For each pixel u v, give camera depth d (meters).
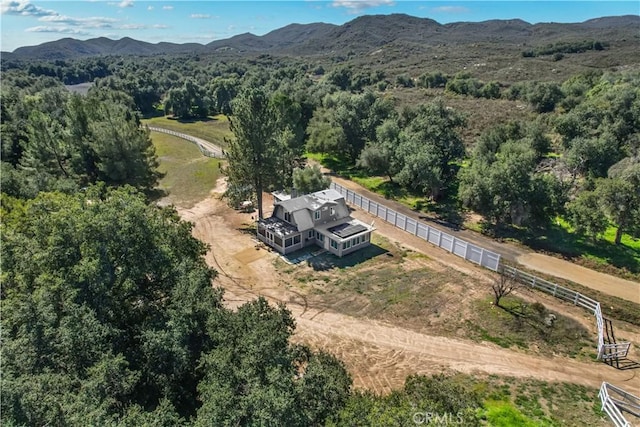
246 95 44.09
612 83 79.19
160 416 13.91
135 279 20.61
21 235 22.19
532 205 44.34
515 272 35.44
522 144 56.44
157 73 193.12
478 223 46.53
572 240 41.31
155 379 16.78
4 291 20.98
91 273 18.48
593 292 33.28
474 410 16.88
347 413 14.69
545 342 27.92
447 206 51.22
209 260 39.53
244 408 13.59
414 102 100.38
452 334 28.84
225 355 15.96
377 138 62.78
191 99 125.06
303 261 39.47
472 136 75.31
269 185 47.09
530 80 115.50
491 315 30.75
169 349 16.80
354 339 28.45
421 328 29.56
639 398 22.17
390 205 52.97
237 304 32.41
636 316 30.16
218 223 47.97
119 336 18.02
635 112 56.88
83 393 13.80
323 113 78.50
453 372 25.16
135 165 50.47
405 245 42.56
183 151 81.31
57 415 12.69
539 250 40.34
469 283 35.28
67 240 20.06
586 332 28.84
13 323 17.09
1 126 65.25
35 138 49.84
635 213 37.50
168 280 21.61
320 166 69.62
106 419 12.80
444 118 56.53
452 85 112.25
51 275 19.16
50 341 16.05
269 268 38.16
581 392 23.34
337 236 40.03
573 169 51.66
